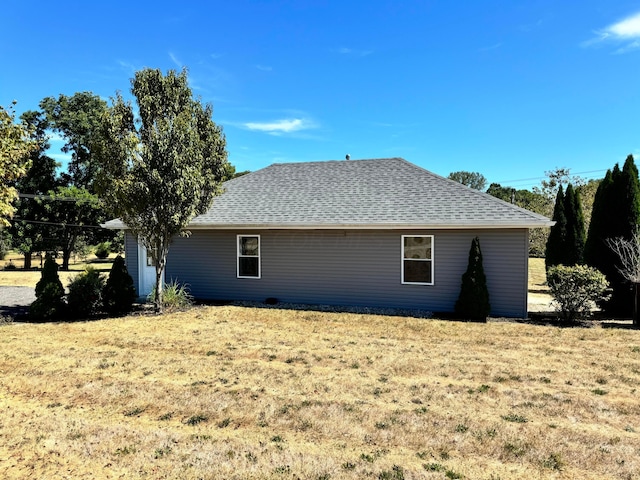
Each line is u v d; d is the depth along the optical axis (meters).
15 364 6.13
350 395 4.91
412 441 3.78
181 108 10.56
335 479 3.14
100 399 4.77
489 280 10.27
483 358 6.52
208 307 11.44
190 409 4.49
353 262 11.54
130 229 10.49
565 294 9.50
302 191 13.30
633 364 6.22
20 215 29.00
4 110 8.58
